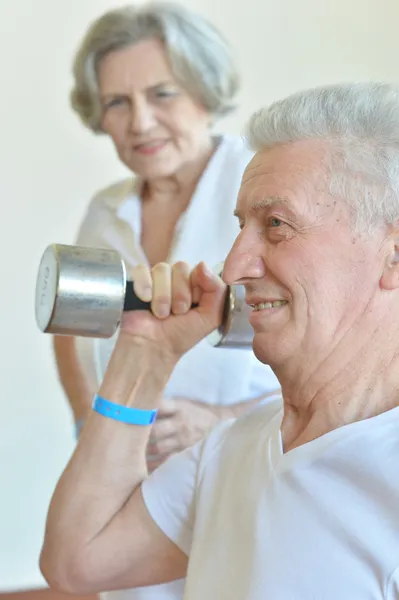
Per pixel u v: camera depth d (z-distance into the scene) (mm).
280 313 862
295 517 808
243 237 882
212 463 984
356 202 814
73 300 933
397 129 818
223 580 851
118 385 1041
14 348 2443
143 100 1508
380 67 2678
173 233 1583
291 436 893
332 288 823
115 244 1636
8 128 2402
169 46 1468
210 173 1525
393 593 745
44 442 2482
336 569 766
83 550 1009
